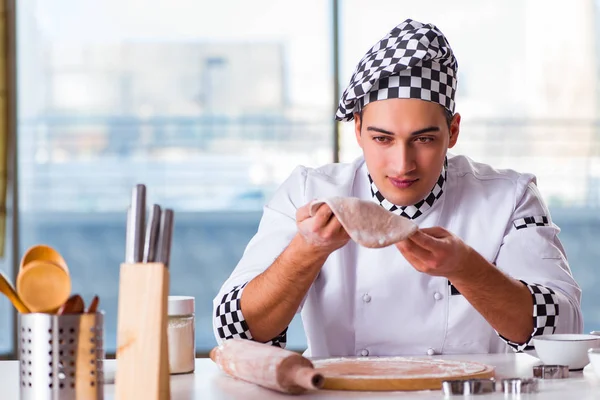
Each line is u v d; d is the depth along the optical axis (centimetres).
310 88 1066
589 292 1032
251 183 1109
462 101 888
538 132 872
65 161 1092
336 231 143
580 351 144
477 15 896
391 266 187
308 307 192
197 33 1074
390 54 167
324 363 143
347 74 899
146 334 112
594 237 1035
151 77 1081
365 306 188
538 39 879
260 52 1069
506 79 886
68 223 1113
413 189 172
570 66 871
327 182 194
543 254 183
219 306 168
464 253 147
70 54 1059
